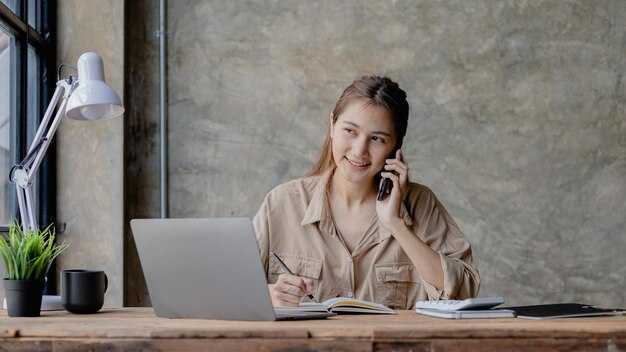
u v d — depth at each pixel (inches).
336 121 100.9
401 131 102.0
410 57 193.2
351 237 103.0
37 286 85.7
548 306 86.0
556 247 192.4
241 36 193.6
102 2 177.5
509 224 192.4
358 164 98.3
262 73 193.2
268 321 74.7
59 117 102.5
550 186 193.0
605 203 193.8
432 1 194.1
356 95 98.7
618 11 195.3
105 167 174.6
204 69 193.5
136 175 190.9
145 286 183.3
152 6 193.0
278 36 193.5
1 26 140.9
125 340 68.0
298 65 192.9
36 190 168.6
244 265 74.2
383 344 66.6
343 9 193.6
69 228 173.5
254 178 191.9
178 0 194.1
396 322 73.5
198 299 78.4
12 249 87.4
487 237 191.8
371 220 102.9
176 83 193.2
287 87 192.7
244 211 191.8
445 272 94.7
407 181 103.7
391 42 193.5
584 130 194.1
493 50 193.9
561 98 194.1
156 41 193.0
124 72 180.5
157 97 192.5
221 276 76.1
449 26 193.9
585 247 192.9
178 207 191.6
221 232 75.0
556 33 194.7
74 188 173.6
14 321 78.5
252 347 67.0
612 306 192.1
